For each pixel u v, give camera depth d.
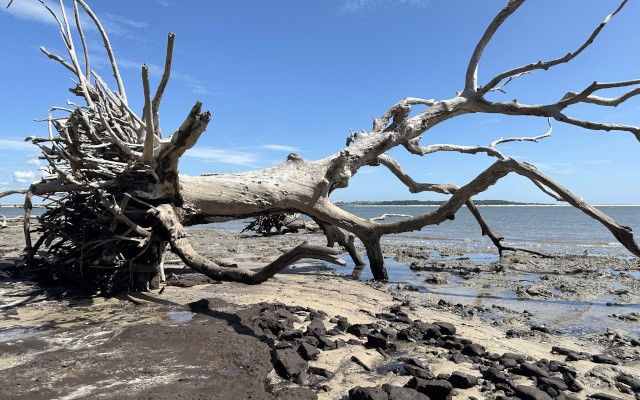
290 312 6.34
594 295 8.64
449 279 10.55
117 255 7.73
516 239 22.64
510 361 4.56
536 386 4.04
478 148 14.21
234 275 6.50
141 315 6.00
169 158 7.50
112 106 8.76
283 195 9.95
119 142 7.15
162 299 7.14
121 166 7.87
